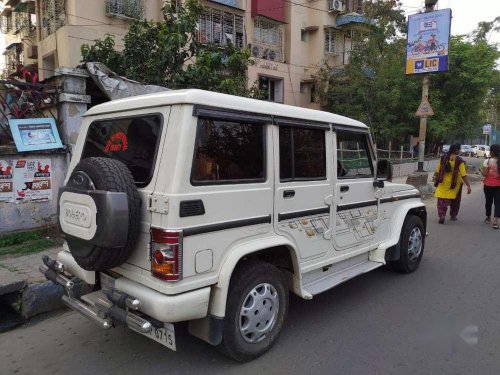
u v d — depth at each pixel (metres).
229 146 3.13
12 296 4.36
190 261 2.83
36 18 17.53
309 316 4.20
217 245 3.01
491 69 22.78
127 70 8.15
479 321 4.10
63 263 3.68
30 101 6.49
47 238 6.18
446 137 24.80
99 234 2.75
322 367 3.26
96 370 3.27
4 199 5.93
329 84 22.98
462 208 11.33
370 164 4.82
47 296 4.39
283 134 3.58
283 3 21.67
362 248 4.66
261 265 3.34
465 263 6.11
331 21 23.94
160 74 8.10
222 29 18.44
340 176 4.30
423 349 3.55
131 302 2.81
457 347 3.58
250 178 3.28
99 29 14.57
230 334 3.13
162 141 2.90
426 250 6.86
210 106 2.97
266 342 3.42
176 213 2.75
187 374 3.18
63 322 4.19
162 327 2.82
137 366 3.31
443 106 23.02
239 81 8.62
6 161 5.91
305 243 3.81
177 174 2.77
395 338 3.74
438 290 4.96
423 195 13.05
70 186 3.07
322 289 3.90
